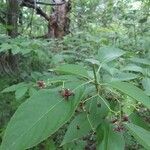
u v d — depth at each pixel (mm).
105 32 6449
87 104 1074
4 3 5098
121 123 997
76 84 1036
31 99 961
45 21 8555
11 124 912
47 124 912
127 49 3936
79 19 8805
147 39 3604
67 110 942
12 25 4859
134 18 5734
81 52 4168
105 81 1101
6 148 878
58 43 4922
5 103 3348
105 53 1372
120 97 1130
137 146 1714
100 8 9289
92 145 1847
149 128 1194
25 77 3697
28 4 6328
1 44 3387
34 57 3646
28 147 878
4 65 4160
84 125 1069
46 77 2686
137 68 1537
